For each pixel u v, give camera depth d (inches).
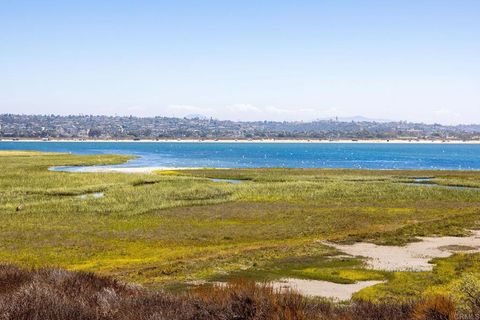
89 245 1307.8
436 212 1918.1
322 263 1037.8
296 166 5482.3
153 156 7416.3
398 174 3740.2
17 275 499.5
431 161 6884.8
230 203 2149.4
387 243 1268.5
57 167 4500.5
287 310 381.1
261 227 1596.9
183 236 1443.2
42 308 359.9
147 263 1066.7
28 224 1614.2
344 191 2529.5
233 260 1062.4
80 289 451.8
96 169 4306.1
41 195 2338.8
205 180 3110.2
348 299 736.3
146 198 2201.0
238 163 5895.7
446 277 890.1
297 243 1288.1
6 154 5935.0
